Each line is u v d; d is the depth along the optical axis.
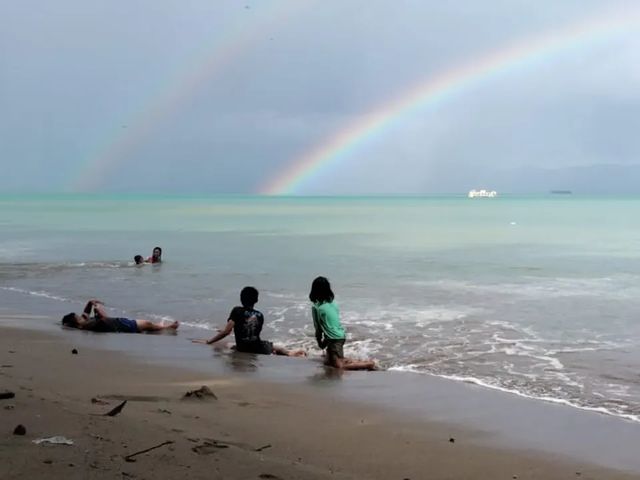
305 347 12.04
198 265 26.53
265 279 21.81
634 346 11.66
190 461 4.94
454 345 11.80
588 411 7.84
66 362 10.01
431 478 5.44
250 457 5.23
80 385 8.32
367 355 11.12
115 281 21.44
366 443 6.35
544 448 6.41
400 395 8.49
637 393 8.70
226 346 11.99
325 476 5.01
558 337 12.45
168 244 38.91
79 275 23.14
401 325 13.66
